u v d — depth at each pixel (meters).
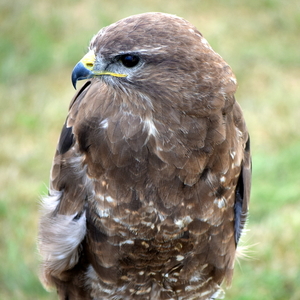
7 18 19.09
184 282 7.87
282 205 12.82
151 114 6.67
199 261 7.64
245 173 7.60
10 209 12.88
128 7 19.44
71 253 7.38
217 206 7.22
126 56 6.59
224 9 19.55
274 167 13.69
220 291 8.27
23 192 13.30
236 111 7.27
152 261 7.53
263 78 16.75
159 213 7.05
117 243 7.27
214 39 18.14
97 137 6.85
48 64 17.42
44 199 7.55
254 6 19.61
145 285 7.84
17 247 12.04
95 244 7.35
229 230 7.59
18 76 17.00
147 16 6.63
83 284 7.89
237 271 11.48
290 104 15.75
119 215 7.06
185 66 6.47
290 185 13.26
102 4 19.64
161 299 8.02
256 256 11.70
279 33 18.56
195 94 6.54
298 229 12.18
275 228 12.23
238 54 17.58
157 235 7.20
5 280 11.43
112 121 6.77
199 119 6.68
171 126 6.66
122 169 6.86
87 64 6.77
